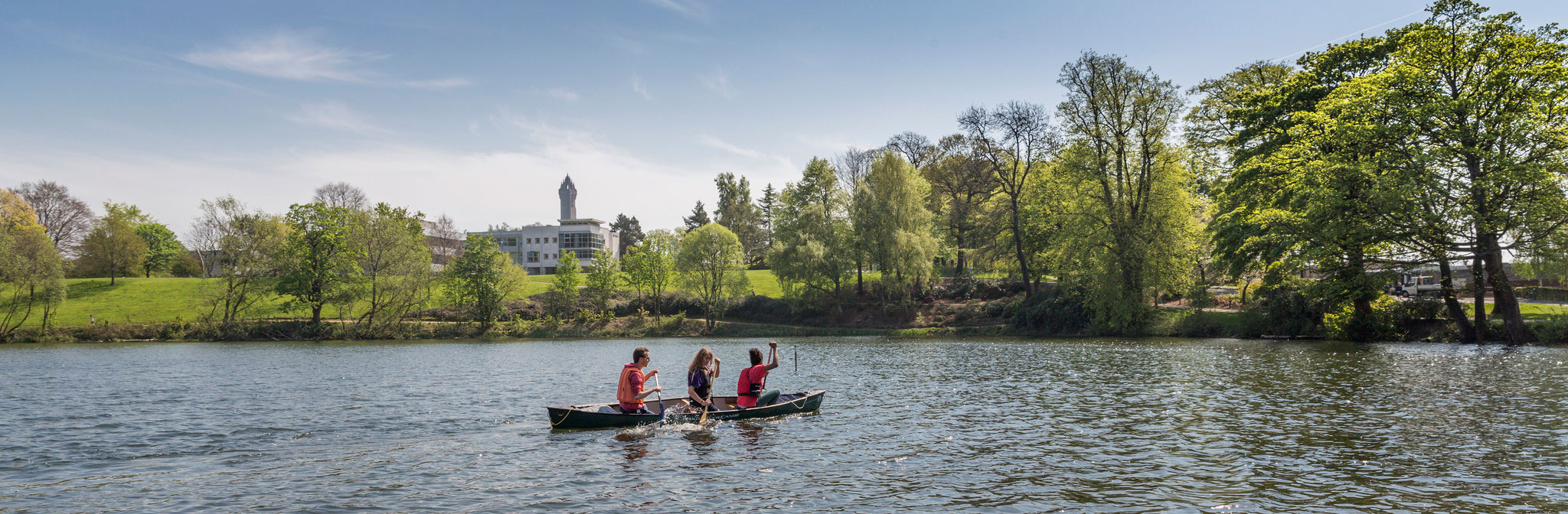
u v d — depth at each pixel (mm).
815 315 66812
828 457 12281
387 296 66500
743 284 68188
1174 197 46406
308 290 62156
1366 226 31188
